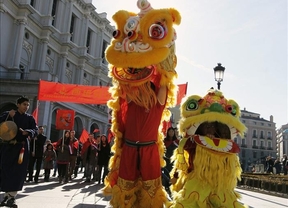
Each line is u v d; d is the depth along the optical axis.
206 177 3.46
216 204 3.45
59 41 32.59
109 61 3.62
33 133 4.84
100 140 11.45
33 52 29.09
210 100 3.76
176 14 3.68
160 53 3.48
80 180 12.63
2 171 4.66
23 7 26.50
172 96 3.81
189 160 3.72
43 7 31.03
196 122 3.67
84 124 32.97
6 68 25.38
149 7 3.73
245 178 15.15
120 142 3.86
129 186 3.53
